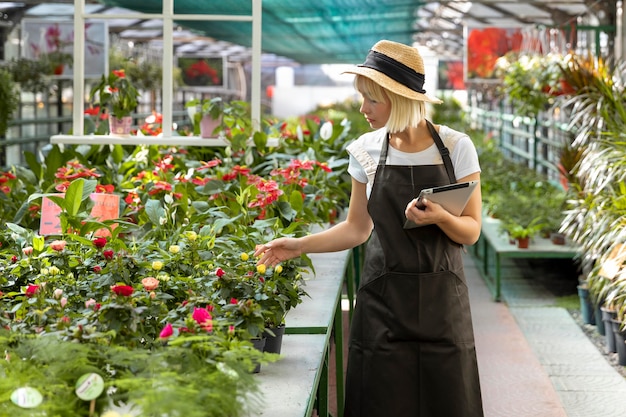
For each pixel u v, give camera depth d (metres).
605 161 5.30
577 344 5.96
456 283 3.01
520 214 8.23
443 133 3.00
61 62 10.54
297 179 5.08
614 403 4.72
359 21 10.73
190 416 1.76
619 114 6.04
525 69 9.41
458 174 2.98
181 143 5.62
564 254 7.29
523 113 9.90
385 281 3.01
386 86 2.80
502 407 4.68
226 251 3.21
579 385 5.04
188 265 3.11
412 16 11.49
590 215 5.48
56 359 2.02
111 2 8.75
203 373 1.98
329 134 6.55
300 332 3.17
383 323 3.02
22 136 10.59
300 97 30.66
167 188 4.50
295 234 4.06
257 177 4.73
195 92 22.70
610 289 5.35
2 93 7.93
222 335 2.25
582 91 6.45
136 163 5.88
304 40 12.61
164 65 5.65
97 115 6.35
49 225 3.71
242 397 1.99
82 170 4.71
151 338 2.47
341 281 4.00
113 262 2.86
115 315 2.32
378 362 3.02
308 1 8.55
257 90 5.73
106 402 1.99
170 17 5.60
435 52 24.86
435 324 2.97
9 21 10.47
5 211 4.88
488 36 12.84
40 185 5.04
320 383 3.16
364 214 3.13
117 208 3.94
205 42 20.94
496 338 6.14
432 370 2.98
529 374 5.27
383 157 3.02
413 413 3.01
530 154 14.00
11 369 2.04
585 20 11.91
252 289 2.88
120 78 5.75
